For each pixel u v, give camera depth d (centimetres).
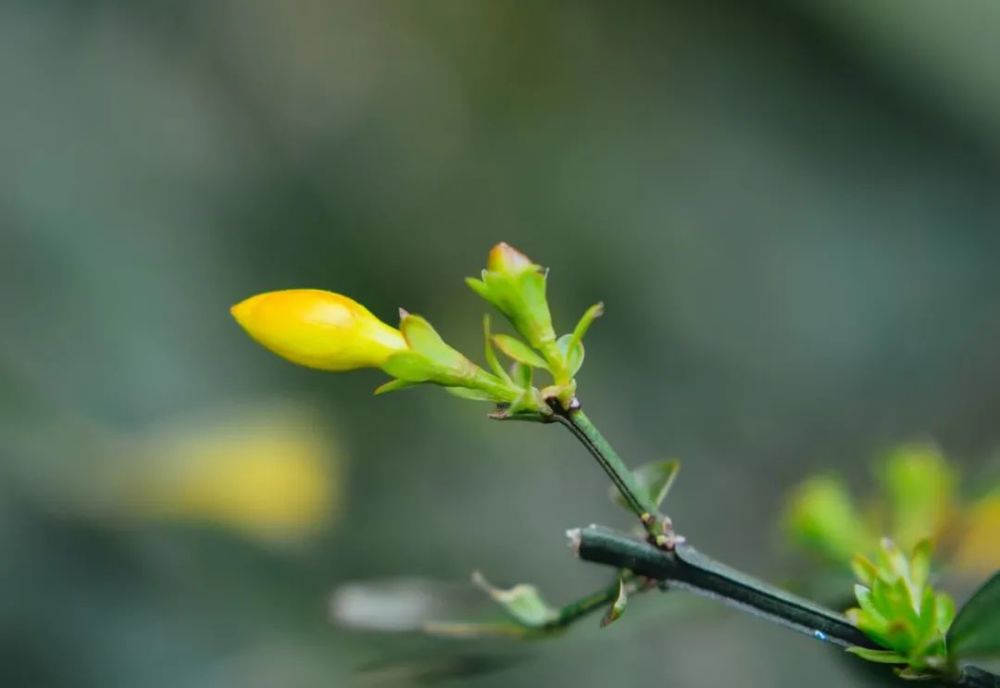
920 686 26
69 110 60
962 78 69
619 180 69
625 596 25
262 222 64
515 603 26
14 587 44
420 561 56
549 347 25
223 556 48
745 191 70
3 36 60
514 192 68
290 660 47
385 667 28
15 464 46
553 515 60
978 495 30
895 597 25
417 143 68
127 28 64
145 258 58
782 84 72
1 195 56
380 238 65
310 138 67
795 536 29
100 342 54
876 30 69
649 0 72
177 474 47
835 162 71
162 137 62
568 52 71
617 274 67
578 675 56
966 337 68
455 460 60
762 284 68
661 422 65
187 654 46
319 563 51
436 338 26
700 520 63
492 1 71
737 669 57
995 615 24
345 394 60
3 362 49
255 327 26
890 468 30
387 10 71
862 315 68
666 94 72
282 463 49
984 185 70
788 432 66
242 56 67
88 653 45
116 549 47
